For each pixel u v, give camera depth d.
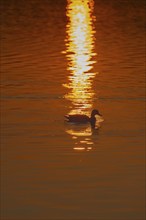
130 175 22.30
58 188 21.28
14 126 27.47
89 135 26.44
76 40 47.78
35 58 40.88
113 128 27.23
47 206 20.06
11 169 22.89
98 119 28.45
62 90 33.03
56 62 39.81
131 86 33.59
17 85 33.94
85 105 30.64
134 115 28.92
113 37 49.09
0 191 21.11
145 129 27.03
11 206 20.09
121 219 19.25
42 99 31.55
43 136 26.27
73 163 23.38
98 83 34.41
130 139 25.88
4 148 24.92
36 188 21.30
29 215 19.52
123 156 24.03
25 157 23.98
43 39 48.19
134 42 46.69
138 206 20.06
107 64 39.16
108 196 20.72
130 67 38.09
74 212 19.69
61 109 29.97
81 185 21.50
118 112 29.41
